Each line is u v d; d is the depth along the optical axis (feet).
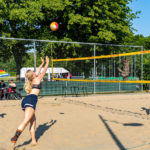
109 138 13.25
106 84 41.60
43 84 36.65
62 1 54.03
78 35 61.93
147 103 28.73
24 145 12.06
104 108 24.73
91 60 43.52
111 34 55.88
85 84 40.63
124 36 66.03
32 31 61.31
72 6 57.88
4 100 31.37
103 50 49.39
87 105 27.04
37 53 41.01
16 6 51.60
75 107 25.53
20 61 35.60
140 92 42.19
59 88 38.29
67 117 19.77
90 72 42.04
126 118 19.33
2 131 15.15
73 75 40.86
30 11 50.78
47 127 16.17
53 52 44.04
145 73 47.65
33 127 12.10
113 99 32.83
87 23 54.29
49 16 59.21
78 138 13.33
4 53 34.68
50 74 39.09
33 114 12.03
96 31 60.75
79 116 20.24
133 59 44.78
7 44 35.06
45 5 52.54
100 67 42.42
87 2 55.98
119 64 43.50
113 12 62.75
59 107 25.50
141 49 42.29
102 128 15.78
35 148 11.52
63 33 63.77
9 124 17.19
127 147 11.44
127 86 42.93
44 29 60.13
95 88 40.73
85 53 48.88
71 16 53.78
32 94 11.71
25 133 14.61
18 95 32.86
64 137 13.56
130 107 25.40
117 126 16.38
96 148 11.37
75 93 38.11
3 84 32.83
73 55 47.62
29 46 37.96
